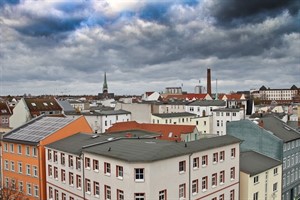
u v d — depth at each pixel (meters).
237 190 49.59
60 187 49.44
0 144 61.91
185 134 78.94
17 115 106.25
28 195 56.06
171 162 38.84
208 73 185.12
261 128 59.53
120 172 38.25
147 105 117.88
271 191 54.38
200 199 43.09
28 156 55.53
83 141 50.12
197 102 138.00
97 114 108.12
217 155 46.09
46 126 59.25
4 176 60.88
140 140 46.12
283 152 58.31
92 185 42.50
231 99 171.25
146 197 36.47
